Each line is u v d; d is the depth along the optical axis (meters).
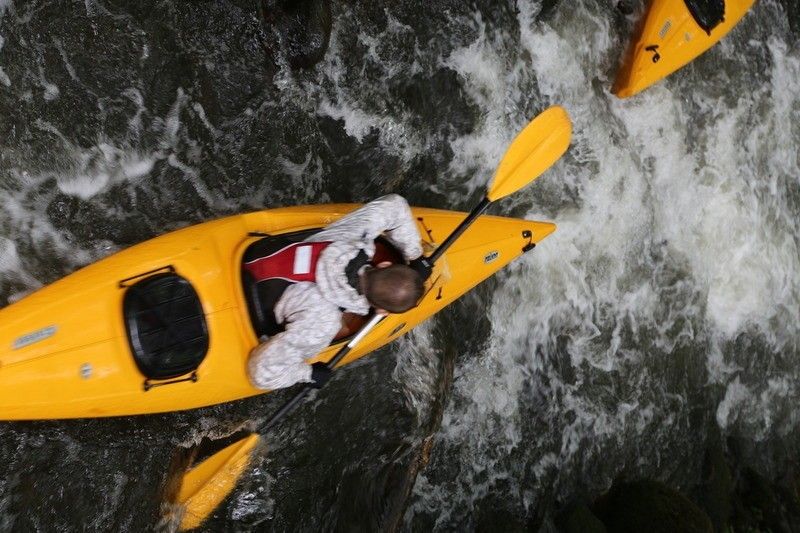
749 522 5.73
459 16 4.62
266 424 3.32
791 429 6.45
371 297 2.53
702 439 5.82
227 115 3.87
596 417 5.28
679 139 5.78
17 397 2.81
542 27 5.02
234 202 3.88
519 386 4.93
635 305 5.52
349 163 4.23
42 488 3.11
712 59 5.99
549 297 5.07
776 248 6.36
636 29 5.43
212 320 2.97
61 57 3.52
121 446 3.33
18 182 3.38
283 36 3.92
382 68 4.32
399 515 4.14
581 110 5.23
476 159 4.70
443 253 3.54
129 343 2.89
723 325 6.06
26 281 3.30
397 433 4.14
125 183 3.62
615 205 5.39
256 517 3.61
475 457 4.73
